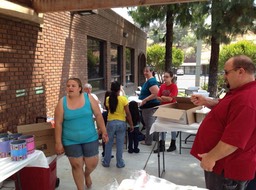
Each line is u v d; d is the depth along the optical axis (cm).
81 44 754
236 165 191
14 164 228
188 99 362
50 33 579
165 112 328
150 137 533
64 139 303
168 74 499
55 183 337
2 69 406
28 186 300
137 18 1073
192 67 4584
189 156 475
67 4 457
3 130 411
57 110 297
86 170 333
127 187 141
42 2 468
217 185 206
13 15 413
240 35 793
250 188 220
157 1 427
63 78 649
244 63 188
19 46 445
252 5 711
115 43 1109
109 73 1027
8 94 421
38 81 504
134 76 1509
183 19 950
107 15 971
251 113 176
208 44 962
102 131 329
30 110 479
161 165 432
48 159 310
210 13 819
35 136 306
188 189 143
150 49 2197
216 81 912
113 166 425
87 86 518
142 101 507
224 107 193
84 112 300
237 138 175
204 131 210
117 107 407
